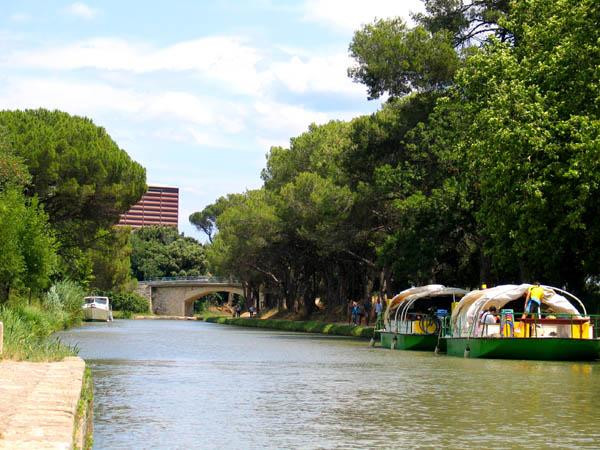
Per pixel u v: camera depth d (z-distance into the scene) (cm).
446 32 5662
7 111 7181
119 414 1864
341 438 1574
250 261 9981
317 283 10612
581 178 3725
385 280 7012
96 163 6794
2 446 909
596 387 2486
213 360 3591
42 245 5359
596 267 4188
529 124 3834
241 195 12069
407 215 5428
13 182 5462
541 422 1784
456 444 1516
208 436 1586
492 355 3716
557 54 3922
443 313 4653
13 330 2797
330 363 3466
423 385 2542
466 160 4669
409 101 6088
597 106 3800
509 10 5322
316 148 9431
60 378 1655
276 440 1549
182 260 17288
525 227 3966
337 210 6756
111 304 15238
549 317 3775
